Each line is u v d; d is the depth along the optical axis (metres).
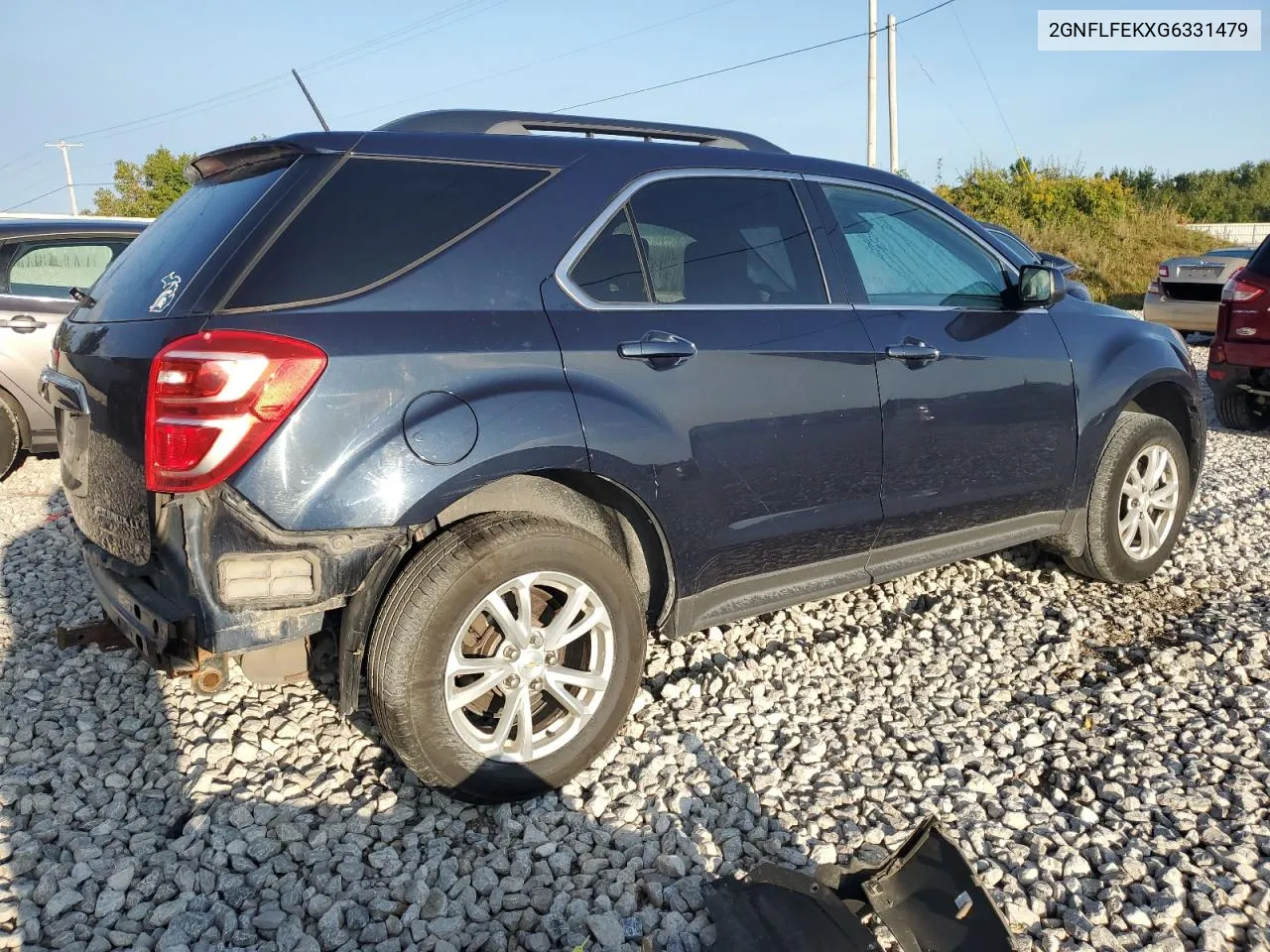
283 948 2.27
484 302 2.76
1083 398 4.14
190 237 2.78
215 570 2.43
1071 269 10.16
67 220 7.01
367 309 2.59
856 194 3.75
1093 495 4.33
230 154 2.93
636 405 2.91
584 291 2.94
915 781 3.00
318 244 2.62
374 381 2.52
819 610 4.33
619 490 3.00
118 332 2.67
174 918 2.35
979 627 4.14
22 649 3.96
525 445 2.69
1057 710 3.45
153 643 2.51
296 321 2.49
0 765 3.07
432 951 2.29
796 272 3.44
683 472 3.02
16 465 6.92
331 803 2.82
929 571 4.77
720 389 3.10
